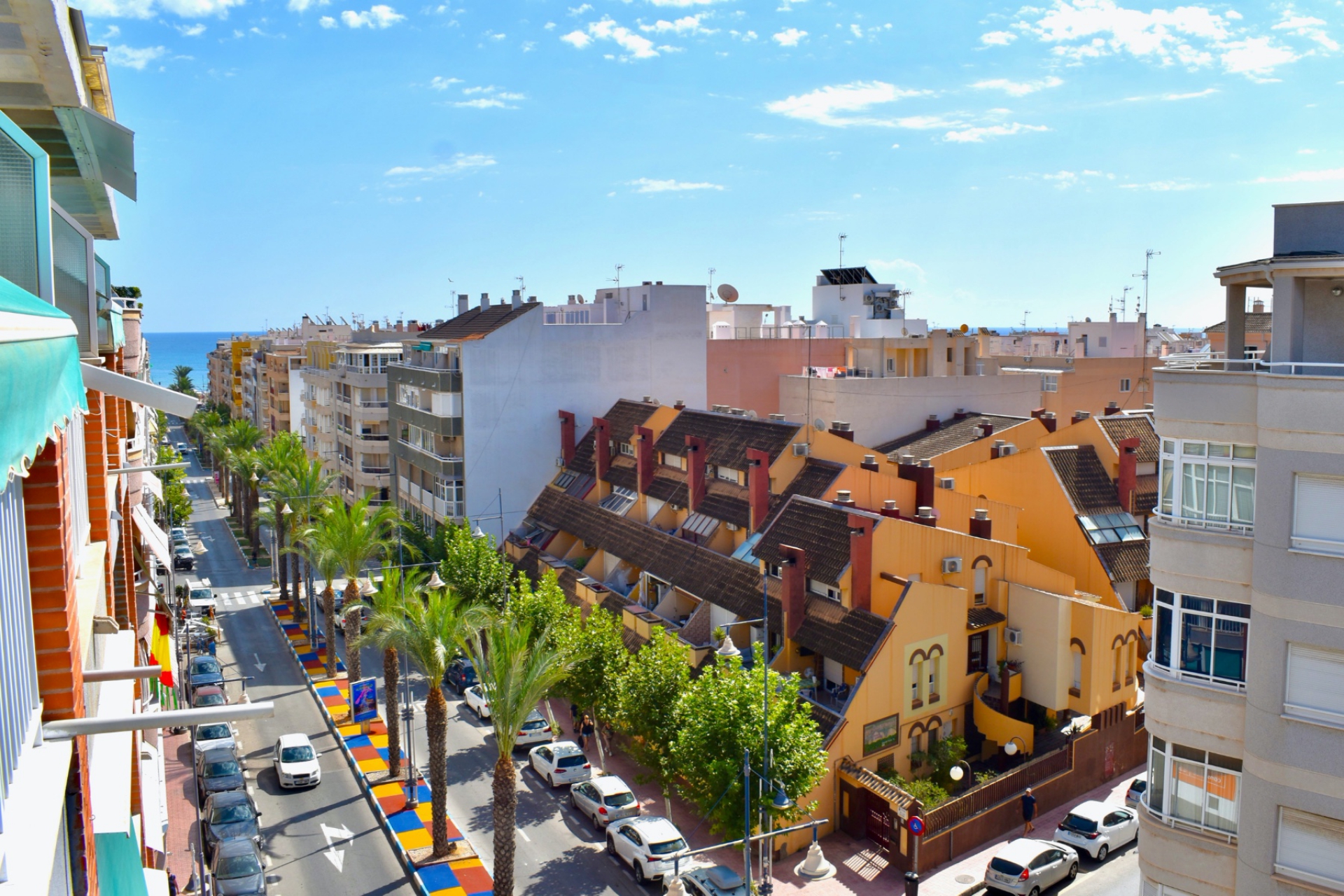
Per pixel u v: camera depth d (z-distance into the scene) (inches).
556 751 1717.5
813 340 3208.7
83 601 451.5
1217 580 742.5
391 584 1728.6
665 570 2058.3
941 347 3051.2
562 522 2556.6
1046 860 1334.9
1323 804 687.7
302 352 5032.0
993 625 1676.9
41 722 303.9
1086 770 1608.0
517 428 2797.7
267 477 3437.5
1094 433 2123.5
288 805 1641.2
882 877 1369.3
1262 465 713.0
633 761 1793.8
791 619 1652.3
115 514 861.8
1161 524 780.0
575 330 2847.0
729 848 1460.4
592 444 2775.6
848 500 1807.3
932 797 1462.8
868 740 1510.8
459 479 2770.7
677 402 2829.7
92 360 510.9
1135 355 4089.6
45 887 225.9
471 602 2124.8
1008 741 1589.6
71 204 804.6
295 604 2682.1
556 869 1425.9
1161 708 772.6
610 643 1696.6
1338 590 681.6
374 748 1865.2
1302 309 761.6
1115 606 1899.6
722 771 1295.5
